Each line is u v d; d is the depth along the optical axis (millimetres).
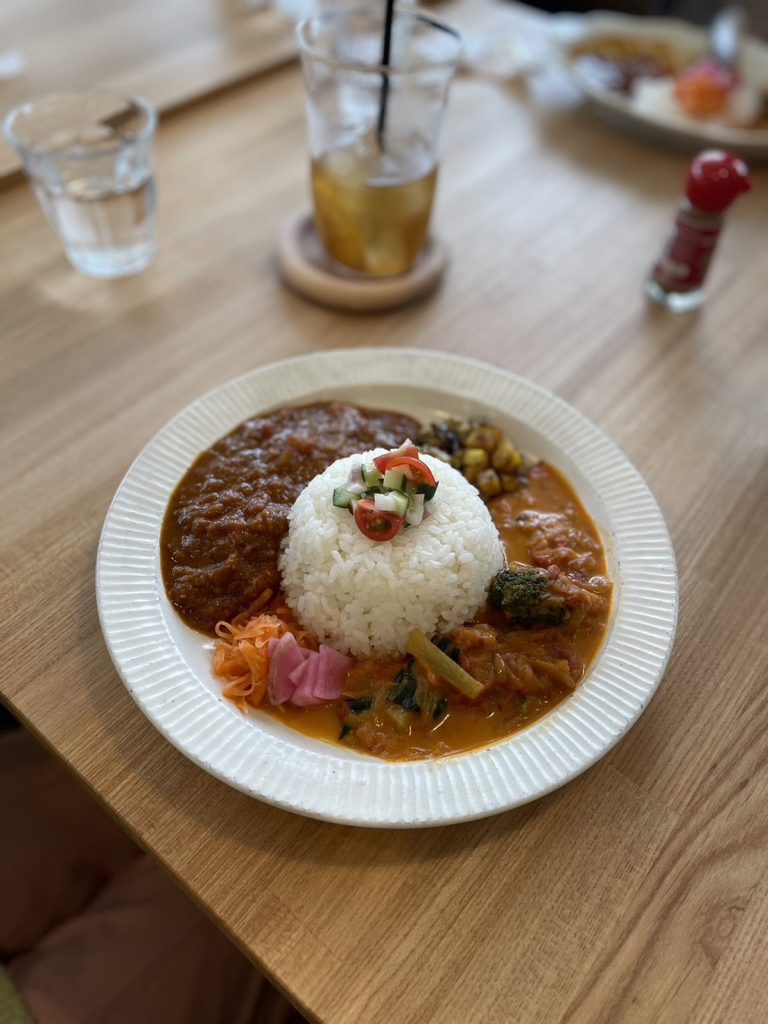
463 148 596
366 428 385
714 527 372
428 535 328
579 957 247
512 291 487
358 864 263
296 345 443
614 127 636
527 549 356
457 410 401
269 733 282
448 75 426
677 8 988
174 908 350
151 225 481
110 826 382
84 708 294
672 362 450
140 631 297
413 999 237
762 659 326
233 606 325
